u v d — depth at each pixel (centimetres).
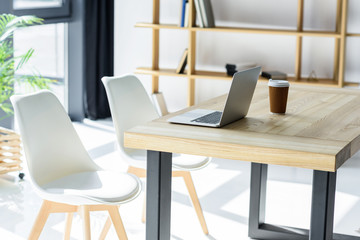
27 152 286
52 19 611
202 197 432
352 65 565
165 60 628
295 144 248
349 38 560
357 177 479
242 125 282
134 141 266
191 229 376
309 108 323
